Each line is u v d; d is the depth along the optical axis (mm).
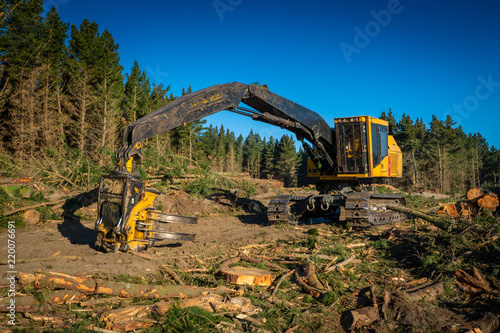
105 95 34406
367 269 6730
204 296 4957
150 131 7090
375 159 11539
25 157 26516
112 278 5391
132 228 6965
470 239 7387
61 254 7109
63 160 15086
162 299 4867
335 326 4508
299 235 9922
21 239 8484
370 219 10562
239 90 8812
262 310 4754
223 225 11953
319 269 6570
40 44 30109
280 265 6957
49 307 4371
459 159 64062
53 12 32781
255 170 90500
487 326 4375
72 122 33406
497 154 91000
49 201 11562
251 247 8461
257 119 9414
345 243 8781
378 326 4406
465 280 5781
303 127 10688
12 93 28734
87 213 11586
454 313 4844
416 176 53875
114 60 38719
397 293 5285
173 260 6910
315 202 12148
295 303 5148
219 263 6914
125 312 4234
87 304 4535
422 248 7426
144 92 43219
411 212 9367
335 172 12102
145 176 14898
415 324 4453
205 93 8000
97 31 37250
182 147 50906
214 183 17938
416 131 61781
